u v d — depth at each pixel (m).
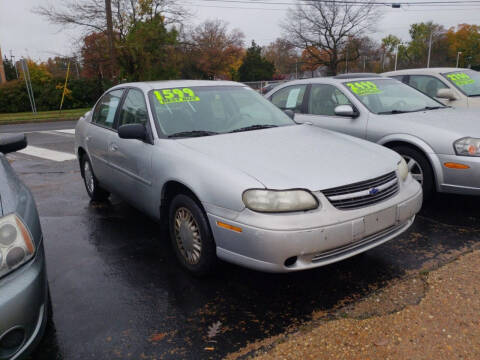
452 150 4.45
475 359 2.32
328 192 2.90
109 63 27.09
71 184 6.89
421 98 5.89
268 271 2.82
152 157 3.73
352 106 5.53
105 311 3.02
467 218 4.54
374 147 3.75
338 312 2.86
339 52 54.78
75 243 4.32
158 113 4.00
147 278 3.51
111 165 4.68
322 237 2.78
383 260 3.63
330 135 4.04
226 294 3.20
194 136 3.84
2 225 2.16
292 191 2.81
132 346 2.62
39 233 2.46
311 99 6.21
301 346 2.52
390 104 5.59
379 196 3.13
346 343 2.52
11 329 2.05
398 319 2.72
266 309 2.96
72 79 33.81
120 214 5.21
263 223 2.76
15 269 2.15
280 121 4.44
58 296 3.25
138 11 27.72
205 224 3.19
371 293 3.09
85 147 5.44
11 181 2.67
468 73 7.68
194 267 3.41
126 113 4.51
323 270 3.51
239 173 2.99
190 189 3.22
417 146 4.70
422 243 3.94
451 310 2.78
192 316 2.92
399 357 2.37
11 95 31.95
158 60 27.61
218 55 54.31
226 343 2.60
